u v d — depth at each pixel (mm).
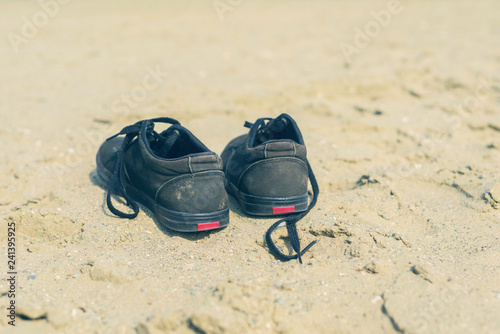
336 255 1059
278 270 1030
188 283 1007
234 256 1061
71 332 946
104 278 1011
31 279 1013
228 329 932
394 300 975
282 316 955
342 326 953
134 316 962
